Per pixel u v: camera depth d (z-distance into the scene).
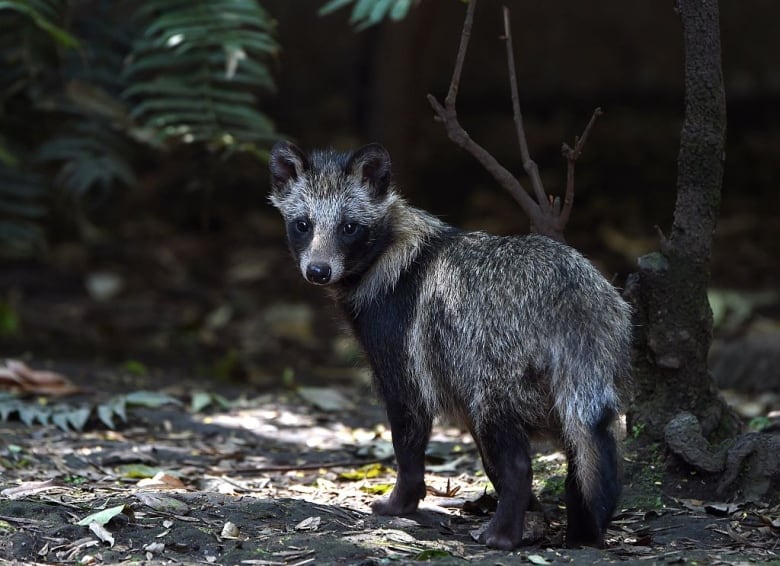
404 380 8.12
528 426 7.55
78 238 19.67
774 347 13.12
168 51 12.99
